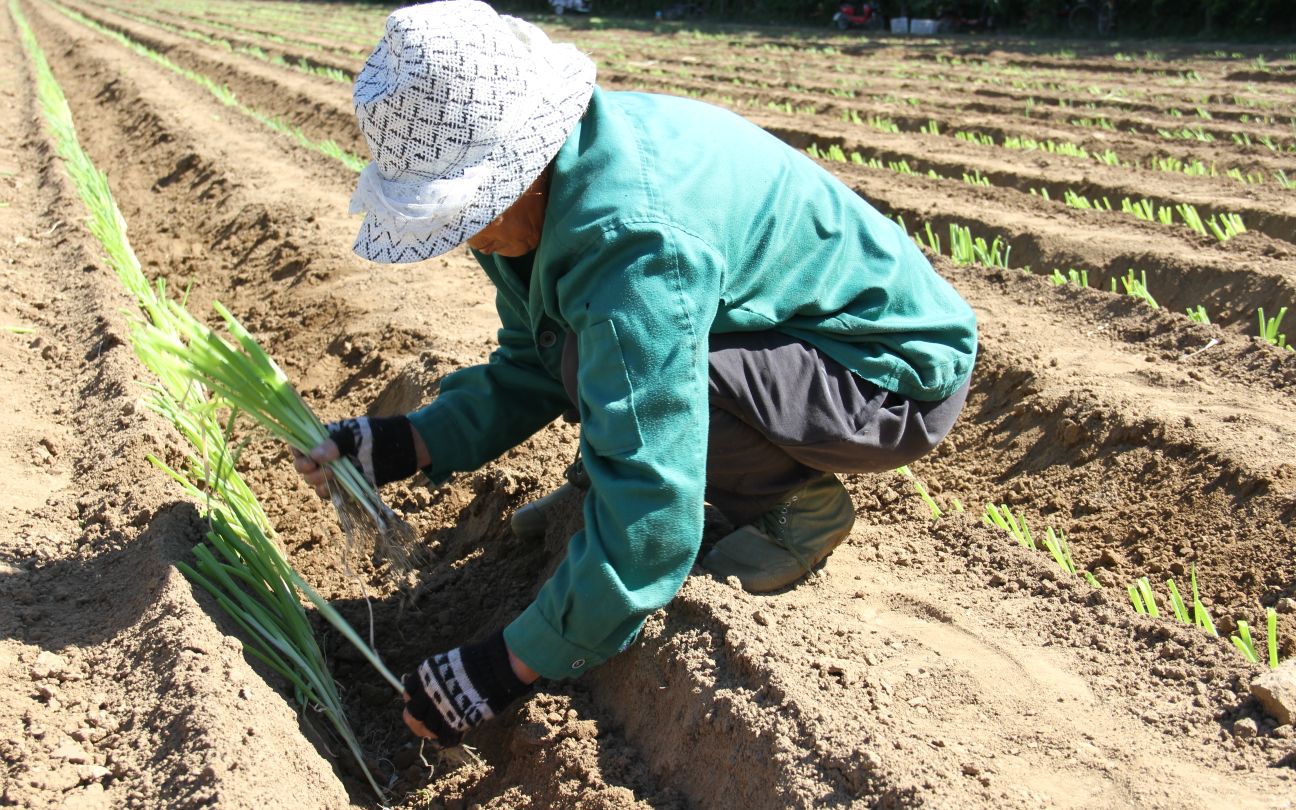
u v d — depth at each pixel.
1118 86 12.91
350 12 31.67
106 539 2.98
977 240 6.02
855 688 2.39
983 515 3.56
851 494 3.52
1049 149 8.88
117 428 3.61
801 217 2.40
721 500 2.71
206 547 2.86
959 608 2.83
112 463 3.37
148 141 10.48
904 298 2.56
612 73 15.15
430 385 4.14
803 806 2.08
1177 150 8.56
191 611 2.51
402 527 2.73
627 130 2.17
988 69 15.27
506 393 2.75
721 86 13.56
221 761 2.13
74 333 4.66
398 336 4.89
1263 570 3.09
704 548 2.91
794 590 2.85
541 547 3.20
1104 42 19.08
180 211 8.07
